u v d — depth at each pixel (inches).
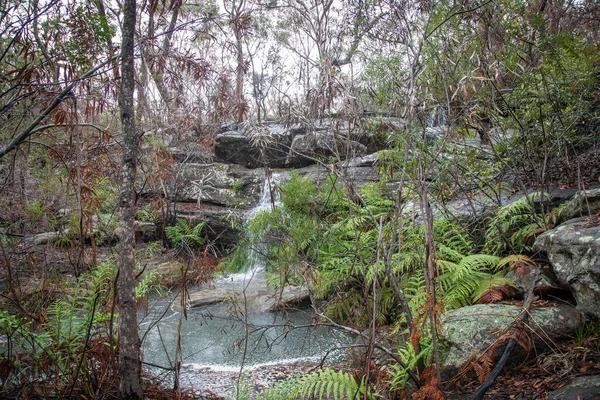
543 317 139.3
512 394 117.1
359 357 157.3
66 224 244.8
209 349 198.8
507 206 188.1
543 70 176.6
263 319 235.3
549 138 192.1
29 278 200.8
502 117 194.9
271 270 249.8
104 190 245.6
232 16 166.9
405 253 186.9
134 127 116.4
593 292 121.8
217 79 189.0
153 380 156.2
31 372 139.5
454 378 123.0
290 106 158.9
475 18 160.4
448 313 151.9
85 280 167.6
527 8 185.3
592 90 199.6
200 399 145.9
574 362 121.2
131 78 115.6
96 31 130.3
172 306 252.2
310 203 214.7
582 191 167.5
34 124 130.4
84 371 134.5
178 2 150.4
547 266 166.6
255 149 405.4
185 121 287.6
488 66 159.8
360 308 206.8
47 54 131.8
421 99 138.4
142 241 351.6
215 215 377.7
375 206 215.8
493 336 135.0
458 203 226.8
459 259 191.0
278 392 130.7
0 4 125.5
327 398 129.0
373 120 161.9
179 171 352.8
